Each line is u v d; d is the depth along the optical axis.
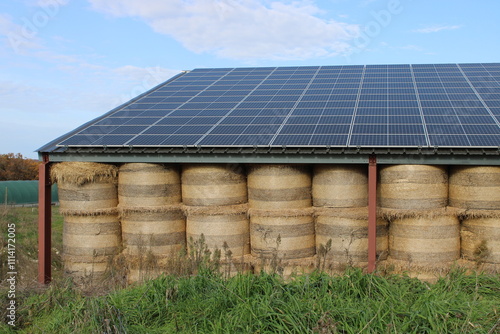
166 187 12.37
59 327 8.53
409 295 8.56
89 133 13.27
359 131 11.80
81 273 12.52
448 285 9.13
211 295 8.76
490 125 11.59
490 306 7.98
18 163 55.84
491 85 14.88
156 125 13.53
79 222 12.54
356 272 8.94
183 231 12.61
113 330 7.90
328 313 7.57
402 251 11.23
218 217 11.98
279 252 11.68
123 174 12.51
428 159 10.86
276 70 18.89
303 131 12.12
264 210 11.81
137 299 9.05
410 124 12.02
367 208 11.66
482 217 10.88
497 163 10.55
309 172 12.04
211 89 16.95
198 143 11.85
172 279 9.59
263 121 13.09
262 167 11.81
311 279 9.12
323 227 11.76
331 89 15.68
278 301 7.99
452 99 13.80
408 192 11.02
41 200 12.55
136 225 12.37
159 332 7.98
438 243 11.04
